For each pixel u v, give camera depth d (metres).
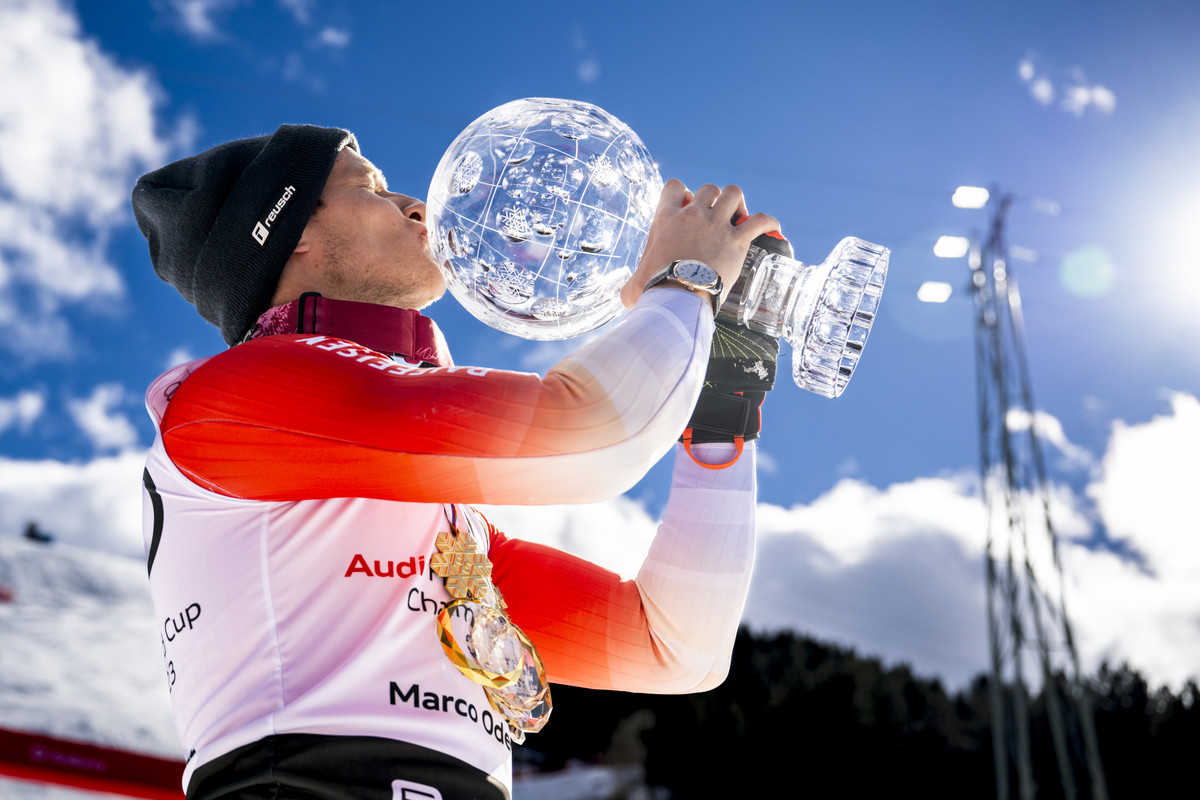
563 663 1.38
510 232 1.25
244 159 1.40
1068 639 15.56
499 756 1.07
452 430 0.96
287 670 0.99
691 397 1.06
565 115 1.31
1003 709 15.59
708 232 1.19
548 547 1.43
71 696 18.89
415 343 1.28
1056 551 16.11
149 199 1.46
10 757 8.45
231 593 1.03
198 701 1.02
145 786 8.89
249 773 0.95
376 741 0.97
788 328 1.31
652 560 1.37
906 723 32.88
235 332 1.38
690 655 1.36
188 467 1.05
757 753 31.25
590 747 31.66
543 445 0.97
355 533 1.06
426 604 1.07
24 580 24.91
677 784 31.50
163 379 1.22
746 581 1.37
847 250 1.29
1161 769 31.36
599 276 1.29
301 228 1.32
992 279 17.95
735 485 1.37
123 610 25.03
